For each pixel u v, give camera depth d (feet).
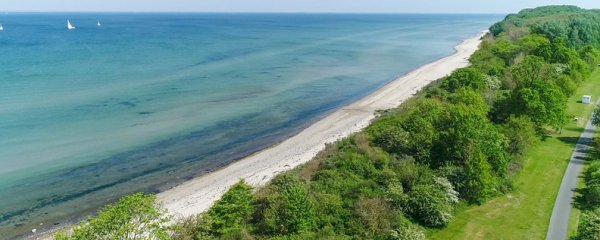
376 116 214.90
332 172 123.24
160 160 172.86
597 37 384.06
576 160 145.59
